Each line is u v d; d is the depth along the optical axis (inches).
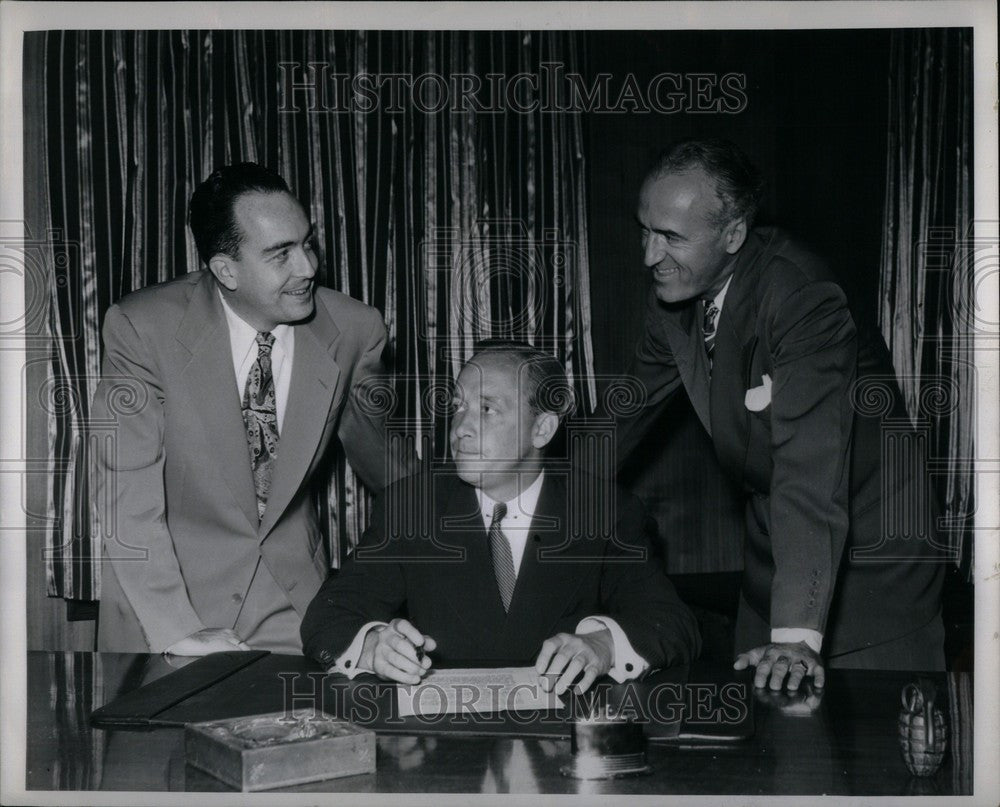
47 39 125.6
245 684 66.7
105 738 57.4
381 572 77.3
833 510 81.7
